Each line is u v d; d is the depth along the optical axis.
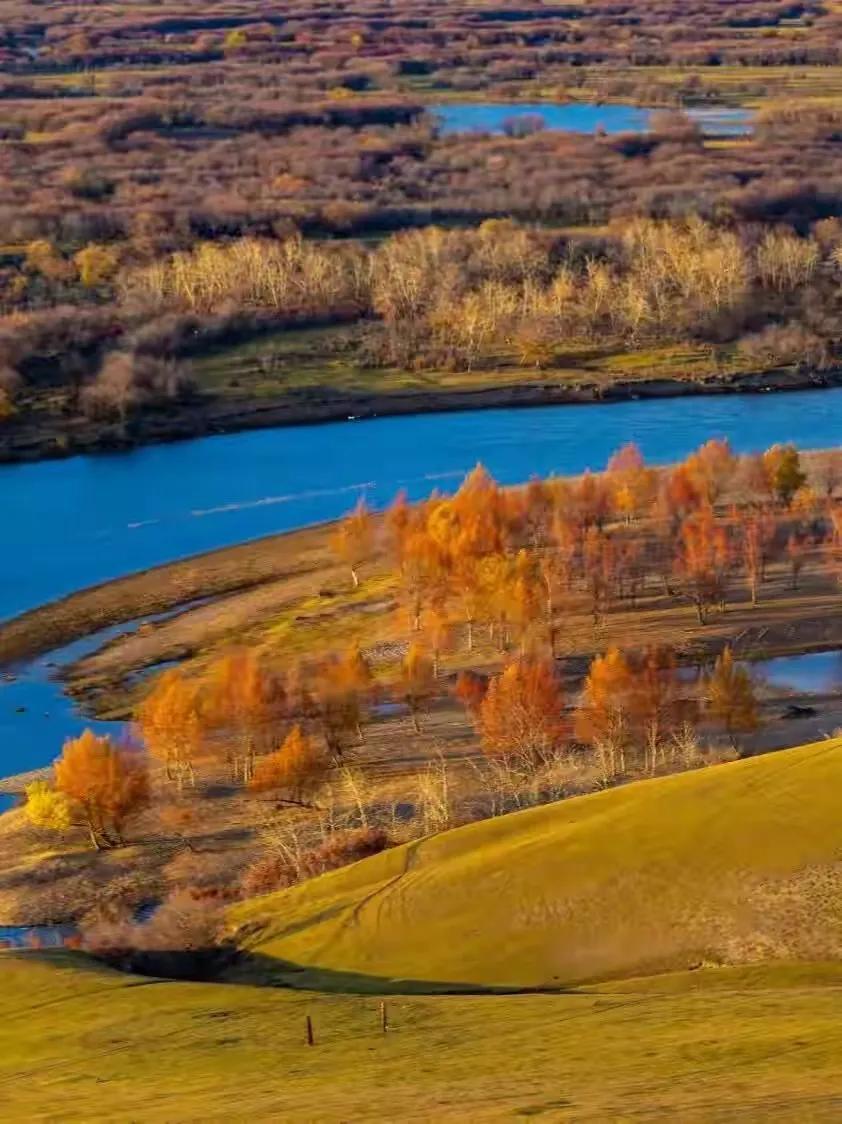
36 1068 60.34
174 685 109.19
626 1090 47.75
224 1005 66.69
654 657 108.62
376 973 72.00
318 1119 48.56
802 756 82.75
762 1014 56.72
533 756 104.19
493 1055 55.72
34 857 99.25
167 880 93.31
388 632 133.50
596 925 72.12
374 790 103.44
